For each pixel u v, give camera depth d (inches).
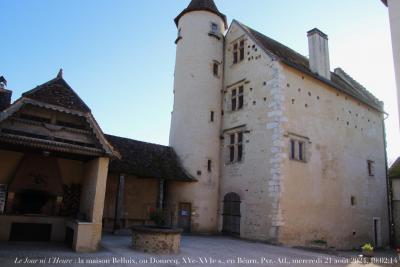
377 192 751.7
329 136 659.4
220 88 723.4
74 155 422.6
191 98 691.4
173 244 377.7
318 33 707.4
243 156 621.3
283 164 550.6
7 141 343.0
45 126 376.5
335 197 636.7
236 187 621.0
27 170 418.6
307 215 570.6
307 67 696.4
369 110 795.4
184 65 722.2
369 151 761.0
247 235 571.2
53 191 428.8
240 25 711.7
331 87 690.8
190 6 764.6
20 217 401.7
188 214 634.2
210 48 727.7
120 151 595.5
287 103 587.2
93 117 395.2
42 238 410.0
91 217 375.6
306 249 500.7
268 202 544.7
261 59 629.6
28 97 360.8
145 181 637.3
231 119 678.5
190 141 666.2
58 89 390.6
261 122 597.3
